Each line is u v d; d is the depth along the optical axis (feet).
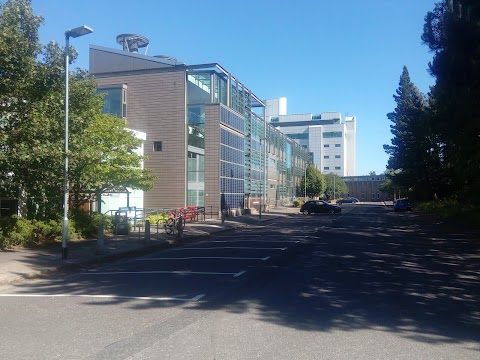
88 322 21.95
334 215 150.20
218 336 19.49
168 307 24.97
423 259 45.85
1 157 43.57
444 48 63.72
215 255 49.55
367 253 50.37
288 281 33.12
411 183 168.35
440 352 17.69
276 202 205.67
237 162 135.74
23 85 45.27
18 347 18.15
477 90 58.23
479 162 77.92
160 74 117.08
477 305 25.94
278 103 561.02
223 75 124.26
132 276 36.42
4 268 37.76
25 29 48.14
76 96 54.90
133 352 17.39
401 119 175.52
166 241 62.64
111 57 125.49
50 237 57.11
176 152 115.24
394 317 23.02
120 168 67.92
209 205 119.44
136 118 117.91
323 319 22.44
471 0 56.29
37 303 26.61
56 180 50.93
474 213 95.40
